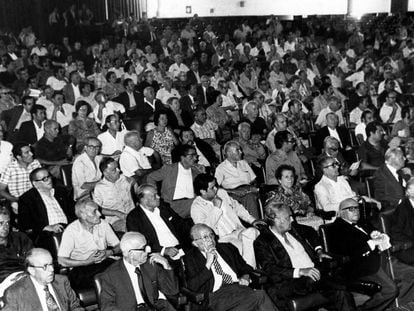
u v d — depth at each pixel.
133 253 4.97
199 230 5.43
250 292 5.28
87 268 5.68
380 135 9.02
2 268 5.42
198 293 5.16
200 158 9.31
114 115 8.93
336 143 8.43
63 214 6.65
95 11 22.72
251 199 7.27
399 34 21.36
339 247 6.18
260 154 9.41
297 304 5.32
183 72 14.99
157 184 7.63
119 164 8.06
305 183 8.02
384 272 6.02
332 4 25.47
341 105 12.94
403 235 6.36
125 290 4.96
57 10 21.33
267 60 18.64
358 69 17.02
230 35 22.64
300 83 14.19
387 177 7.72
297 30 21.31
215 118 11.65
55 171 8.44
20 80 13.68
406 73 17.33
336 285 5.51
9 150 8.38
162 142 9.14
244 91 15.19
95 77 14.78
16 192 7.37
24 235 5.79
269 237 5.78
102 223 5.95
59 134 9.10
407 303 6.22
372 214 7.41
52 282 4.76
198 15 24.59
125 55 17.88
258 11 24.86
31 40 18.66
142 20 22.38
